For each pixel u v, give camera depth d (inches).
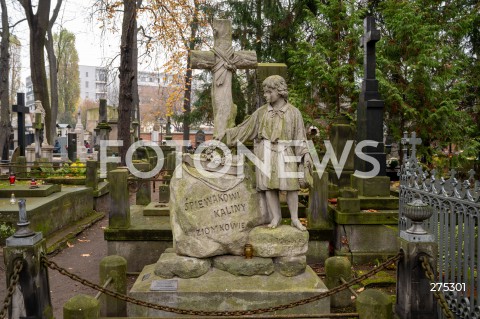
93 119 1670.8
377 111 369.4
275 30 805.2
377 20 729.0
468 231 175.0
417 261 169.5
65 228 418.9
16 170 609.0
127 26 709.3
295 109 224.1
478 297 164.9
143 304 163.0
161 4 702.5
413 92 559.2
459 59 597.0
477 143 544.4
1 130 935.0
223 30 257.1
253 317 157.5
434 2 601.3
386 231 311.0
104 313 206.7
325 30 631.2
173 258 219.9
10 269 164.4
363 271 290.5
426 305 168.9
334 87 627.2
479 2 605.3
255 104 820.6
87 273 307.7
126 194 299.9
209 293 204.8
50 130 919.7
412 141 247.0
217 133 252.8
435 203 205.9
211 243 220.1
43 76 902.4
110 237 297.3
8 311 164.9
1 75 950.4
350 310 226.4
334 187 382.0
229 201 224.7
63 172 574.2
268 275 217.6
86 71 3437.5
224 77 256.1
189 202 223.0
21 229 168.1
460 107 651.5
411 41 561.9
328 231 306.5
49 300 177.9
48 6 888.9
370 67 382.6
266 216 229.0
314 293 206.7
